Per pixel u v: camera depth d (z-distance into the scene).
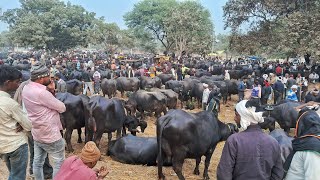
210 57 75.44
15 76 5.26
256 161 4.28
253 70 38.66
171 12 64.88
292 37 37.78
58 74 19.78
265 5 44.72
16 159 5.24
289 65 44.88
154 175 9.60
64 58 52.25
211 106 15.24
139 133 14.62
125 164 10.64
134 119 12.66
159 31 84.69
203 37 65.50
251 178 4.28
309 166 4.38
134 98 17.66
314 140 4.43
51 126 6.08
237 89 25.69
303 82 24.72
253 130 4.40
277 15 45.47
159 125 8.52
